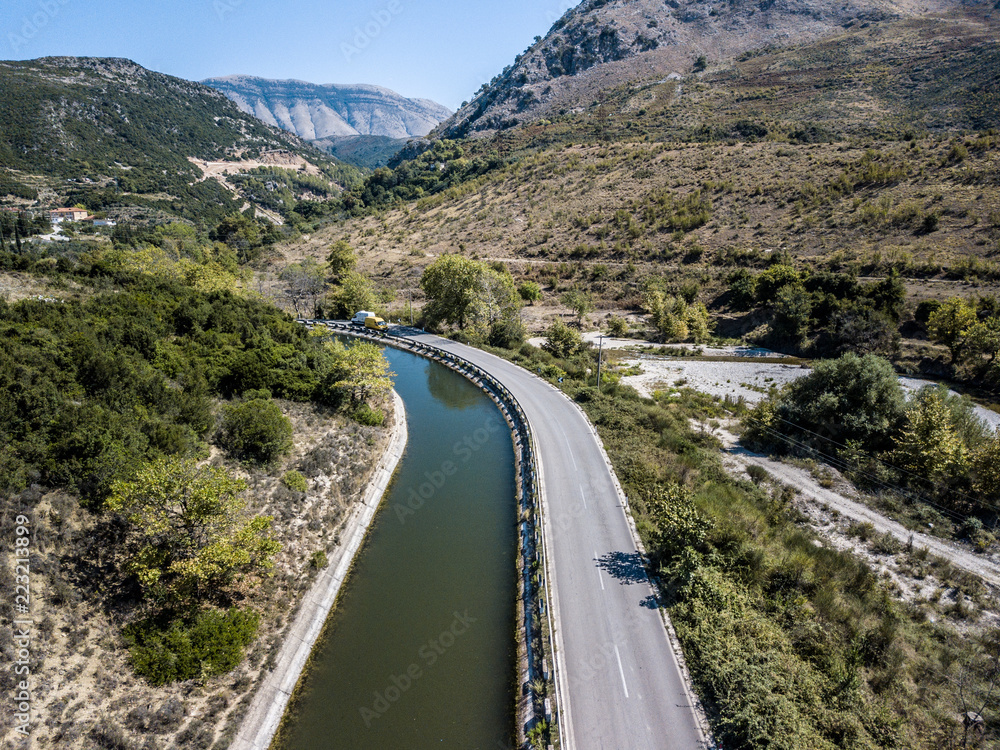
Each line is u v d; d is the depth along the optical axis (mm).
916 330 56250
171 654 17719
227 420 30359
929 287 60656
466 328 68750
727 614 21031
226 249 112812
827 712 16922
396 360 61844
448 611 23219
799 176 95688
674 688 18297
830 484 33188
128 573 19875
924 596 23750
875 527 28875
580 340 61156
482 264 70438
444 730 17859
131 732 15539
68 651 16750
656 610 21922
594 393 45969
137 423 25828
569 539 26547
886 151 93562
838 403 37188
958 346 50062
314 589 23125
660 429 40531
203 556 19016
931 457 31875
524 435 39094
